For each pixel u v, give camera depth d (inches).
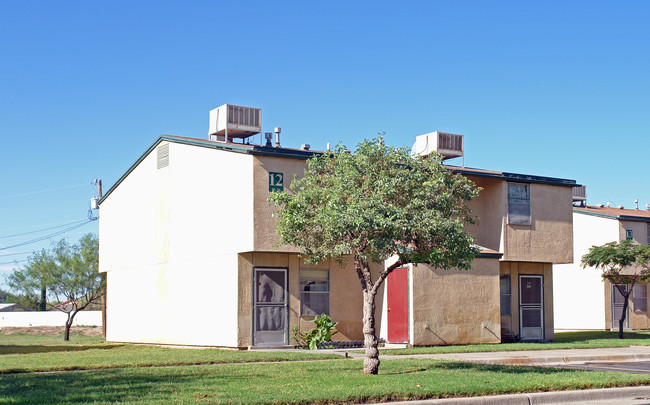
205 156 973.2
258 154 868.0
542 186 1123.9
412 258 594.2
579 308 1581.0
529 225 1101.1
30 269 1631.4
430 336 940.0
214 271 936.3
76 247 1644.9
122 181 1216.8
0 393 465.7
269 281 904.3
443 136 1186.6
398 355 796.6
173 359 710.5
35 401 424.2
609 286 1535.4
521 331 1104.8
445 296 961.5
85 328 2020.2
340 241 599.8
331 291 951.6
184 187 1024.2
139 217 1152.2
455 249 590.6
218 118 1042.7
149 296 1104.8
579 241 1601.9
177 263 1030.4
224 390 475.8
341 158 613.6
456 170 1027.3
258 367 643.5
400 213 563.8
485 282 1003.9
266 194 870.4
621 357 823.1
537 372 607.8
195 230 988.6
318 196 619.5
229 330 892.0
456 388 492.4
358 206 562.3
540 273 1140.5
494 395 488.7
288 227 614.9
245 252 877.2
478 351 852.6
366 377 558.3
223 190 926.4
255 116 1048.8
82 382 523.2
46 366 636.7
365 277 606.2
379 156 612.7
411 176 593.9
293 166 893.8
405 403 451.5
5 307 2861.7
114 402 418.9
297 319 916.6
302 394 455.2
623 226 1539.1
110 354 797.9
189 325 989.8
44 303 2262.6
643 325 1573.6
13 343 1305.4
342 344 914.1
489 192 1107.9
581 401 513.3
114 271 1231.5
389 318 965.2
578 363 780.0
